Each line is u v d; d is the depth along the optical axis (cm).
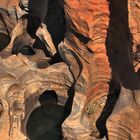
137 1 2805
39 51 4494
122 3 3098
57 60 4369
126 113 3250
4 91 3859
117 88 3662
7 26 5094
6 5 4859
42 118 4156
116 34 3334
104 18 3331
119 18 3228
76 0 3328
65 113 4206
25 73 4116
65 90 4178
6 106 3803
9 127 3716
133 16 2878
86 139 3647
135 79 3159
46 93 4359
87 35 3431
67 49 3831
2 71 4059
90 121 3706
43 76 4134
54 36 4269
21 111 3847
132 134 3297
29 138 3947
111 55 3491
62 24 4159
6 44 4984
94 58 3578
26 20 4750
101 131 3656
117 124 3362
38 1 4547
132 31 2919
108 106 3712
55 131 4025
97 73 3644
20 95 3969
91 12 3322
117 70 3488
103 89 3734
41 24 4325
